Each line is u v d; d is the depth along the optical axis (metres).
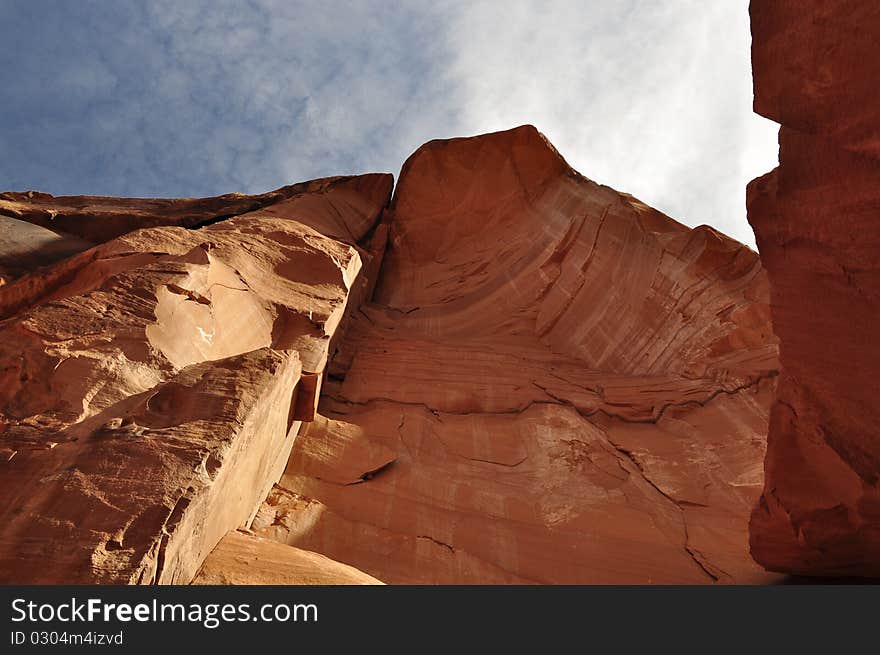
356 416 9.02
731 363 9.29
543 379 10.27
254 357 5.68
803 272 4.32
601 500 7.28
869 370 3.91
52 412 4.77
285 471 7.25
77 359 5.24
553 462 8.06
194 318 6.64
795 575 5.55
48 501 3.89
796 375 4.48
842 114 3.70
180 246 8.77
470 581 5.94
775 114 4.13
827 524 4.70
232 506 5.12
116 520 3.80
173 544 3.84
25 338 5.46
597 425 9.02
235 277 8.30
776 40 3.98
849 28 3.53
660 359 10.29
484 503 7.20
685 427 8.70
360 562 6.05
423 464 7.88
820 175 3.99
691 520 7.00
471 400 9.58
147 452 4.30
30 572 3.46
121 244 8.48
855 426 4.12
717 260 10.56
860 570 5.08
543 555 6.39
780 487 4.90
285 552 4.89
